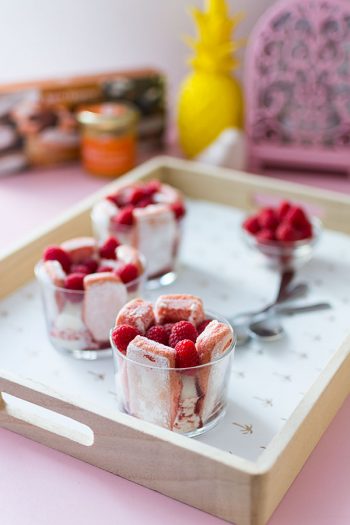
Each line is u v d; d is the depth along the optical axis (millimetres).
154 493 765
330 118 1286
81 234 1075
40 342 922
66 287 880
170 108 1473
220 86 1318
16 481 776
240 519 736
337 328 937
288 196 1128
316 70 1263
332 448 808
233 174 1163
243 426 821
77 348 896
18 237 1129
